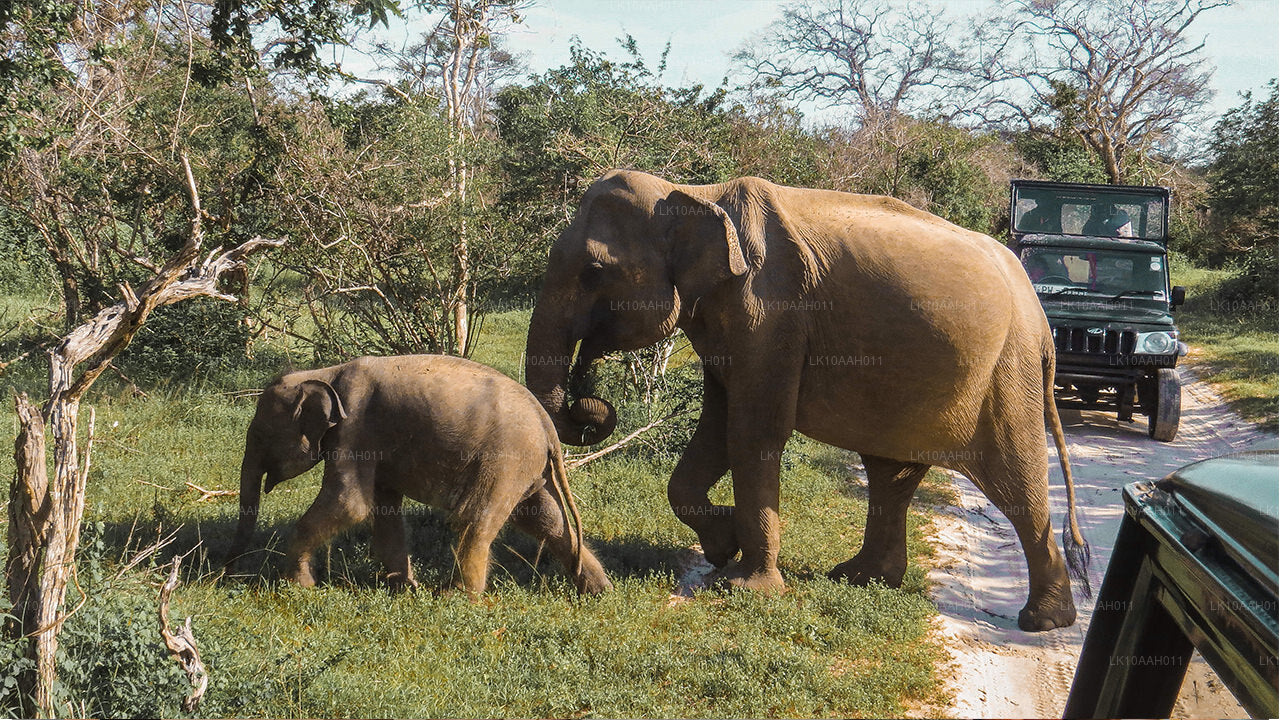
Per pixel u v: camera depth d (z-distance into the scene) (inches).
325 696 177.8
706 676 196.5
